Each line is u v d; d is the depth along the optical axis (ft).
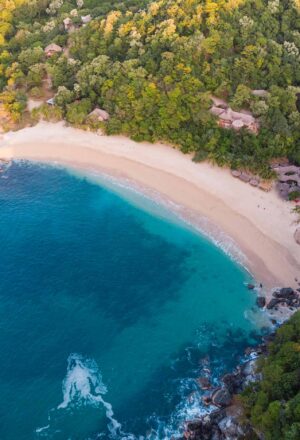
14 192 344.28
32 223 318.65
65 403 217.36
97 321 254.68
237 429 197.26
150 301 266.57
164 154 354.13
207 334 248.93
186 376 229.04
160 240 303.48
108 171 351.87
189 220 311.47
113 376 228.84
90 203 332.60
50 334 247.29
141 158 354.74
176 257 292.20
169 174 339.98
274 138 330.54
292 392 192.75
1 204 334.24
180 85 357.20
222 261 286.66
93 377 227.81
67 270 284.82
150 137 360.28
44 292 270.67
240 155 333.83
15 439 204.44
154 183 336.70
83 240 305.53
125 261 290.76
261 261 281.95
